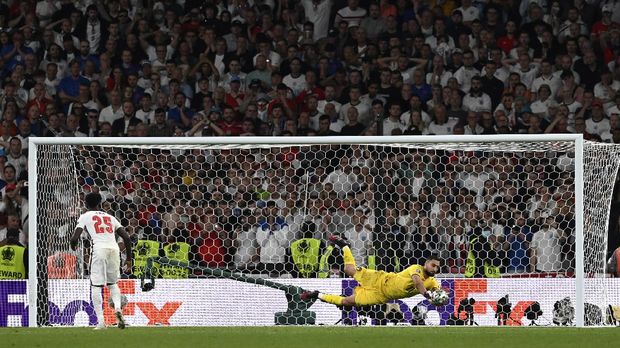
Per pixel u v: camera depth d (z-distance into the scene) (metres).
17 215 49.91
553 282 37.88
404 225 43.69
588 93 55.34
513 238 42.84
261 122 55.72
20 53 59.16
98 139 39.56
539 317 37.88
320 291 38.75
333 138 38.53
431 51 57.00
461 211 43.91
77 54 58.88
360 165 46.12
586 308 38.56
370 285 36.22
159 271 43.12
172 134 55.41
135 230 46.16
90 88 57.34
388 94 55.69
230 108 55.62
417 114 54.53
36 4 60.59
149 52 58.84
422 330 33.41
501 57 56.84
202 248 45.00
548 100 55.66
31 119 56.50
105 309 38.94
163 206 46.31
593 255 40.41
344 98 55.94
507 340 29.08
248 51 58.09
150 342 28.58
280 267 44.72
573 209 42.88
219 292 39.03
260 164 46.88
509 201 43.94
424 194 44.16
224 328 35.09
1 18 61.59
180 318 38.97
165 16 59.72
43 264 40.22
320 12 59.50
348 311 38.41
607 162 40.44
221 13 59.28
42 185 41.06
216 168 49.59
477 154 46.38
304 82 56.78
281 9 59.66
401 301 38.22
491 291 38.03
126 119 55.94
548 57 57.00
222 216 45.56
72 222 41.47
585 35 57.34
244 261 44.88
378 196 44.38
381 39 57.50
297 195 45.53
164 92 57.28
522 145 41.00
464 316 38.06
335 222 44.31
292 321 38.66
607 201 40.44
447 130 54.50
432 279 35.78
